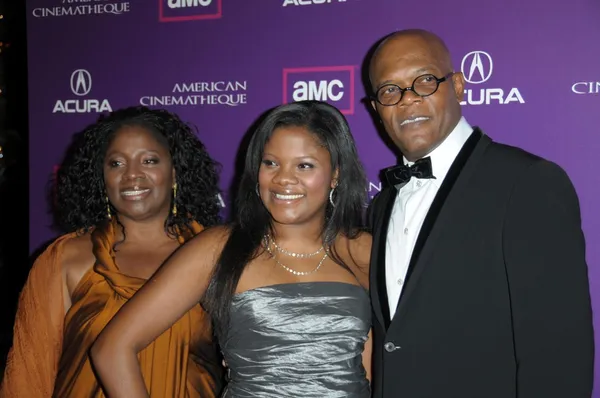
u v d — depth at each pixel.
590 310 1.41
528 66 2.25
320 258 1.68
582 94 2.20
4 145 3.64
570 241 1.40
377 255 1.68
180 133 1.90
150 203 1.79
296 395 1.54
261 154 1.63
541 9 2.22
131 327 1.53
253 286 1.61
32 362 1.74
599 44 2.17
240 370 1.59
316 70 2.50
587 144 2.20
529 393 1.41
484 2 2.28
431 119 1.59
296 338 1.57
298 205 1.57
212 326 1.80
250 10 2.56
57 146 2.84
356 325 1.62
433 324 1.52
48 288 1.78
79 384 1.72
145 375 1.71
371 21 2.41
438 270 1.52
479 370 1.48
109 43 2.75
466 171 1.55
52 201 2.85
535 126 2.25
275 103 2.55
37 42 2.85
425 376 1.53
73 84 2.81
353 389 1.59
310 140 1.57
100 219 1.88
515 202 1.45
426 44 1.61
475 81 2.31
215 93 2.63
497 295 1.46
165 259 1.82
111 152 1.79
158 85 2.70
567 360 1.38
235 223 1.71
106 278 1.74
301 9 2.50
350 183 1.67
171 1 2.66
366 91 2.44
